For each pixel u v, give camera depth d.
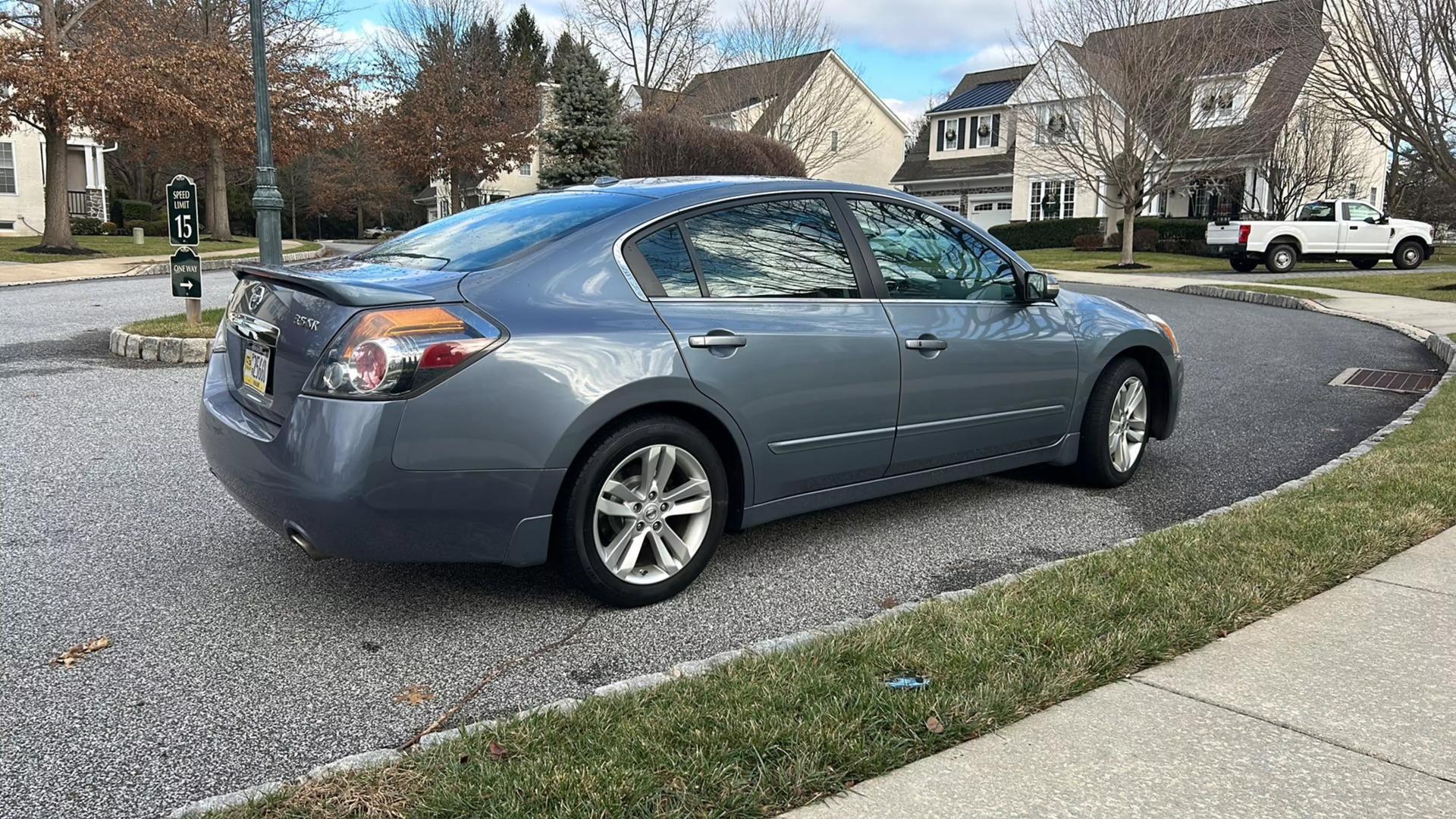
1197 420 6.80
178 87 24.55
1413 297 15.84
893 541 4.26
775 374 3.63
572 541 3.26
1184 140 24.98
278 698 2.77
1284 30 18.94
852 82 37.84
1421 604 3.28
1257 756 2.34
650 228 3.55
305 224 67.88
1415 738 2.43
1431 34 15.20
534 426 3.08
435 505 2.99
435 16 37.44
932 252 4.36
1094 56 25.45
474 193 47.91
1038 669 2.72
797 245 3.89
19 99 21.89
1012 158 39.00
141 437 5.81
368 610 3.42
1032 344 4.54
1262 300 16.39
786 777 2.19
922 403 4.12
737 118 35.91
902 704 2.50
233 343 3.59
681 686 2.62
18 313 11.75
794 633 3.26
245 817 2.06
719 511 3.58
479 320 3.07
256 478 3.13
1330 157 30.11
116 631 3.20
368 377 2.91
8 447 5.48
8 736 2.53
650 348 3.30
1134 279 21.70
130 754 2.46
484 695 2.81
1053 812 2.12
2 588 3.53
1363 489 4.46
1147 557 3.63
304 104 29.89
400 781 2.18
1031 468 5.59
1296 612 3.22
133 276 19.53
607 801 2.08
